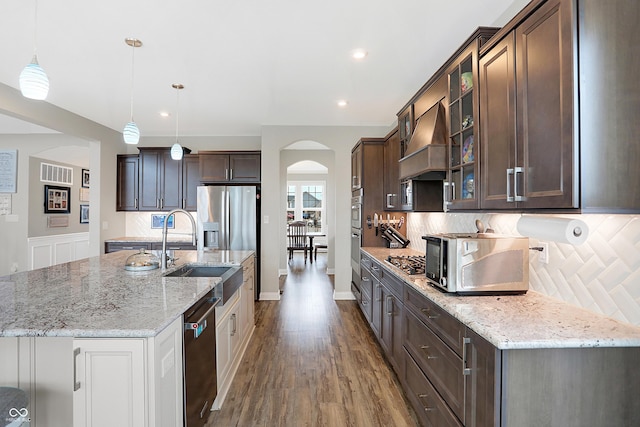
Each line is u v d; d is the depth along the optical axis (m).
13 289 1.95
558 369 1.27
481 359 1.37
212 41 2.60
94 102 4.06
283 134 5.12
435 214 3.40
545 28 1.36
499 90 1.69
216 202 5.08
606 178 1.23
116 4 2.12
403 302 2.42
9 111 3.57
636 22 1.25
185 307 1.61
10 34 2.47
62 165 6.32
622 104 1.23
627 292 1.39
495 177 1.73
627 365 1.28
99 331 1.29
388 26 2.39
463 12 2.22
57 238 6.18
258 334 3.69
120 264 2.85
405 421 2.16
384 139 4.27
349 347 3.34
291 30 2.44
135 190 5.56
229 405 2.34
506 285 1.81
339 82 3.43
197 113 4.53
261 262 5.11
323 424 2.13
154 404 1.31
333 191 7.07
